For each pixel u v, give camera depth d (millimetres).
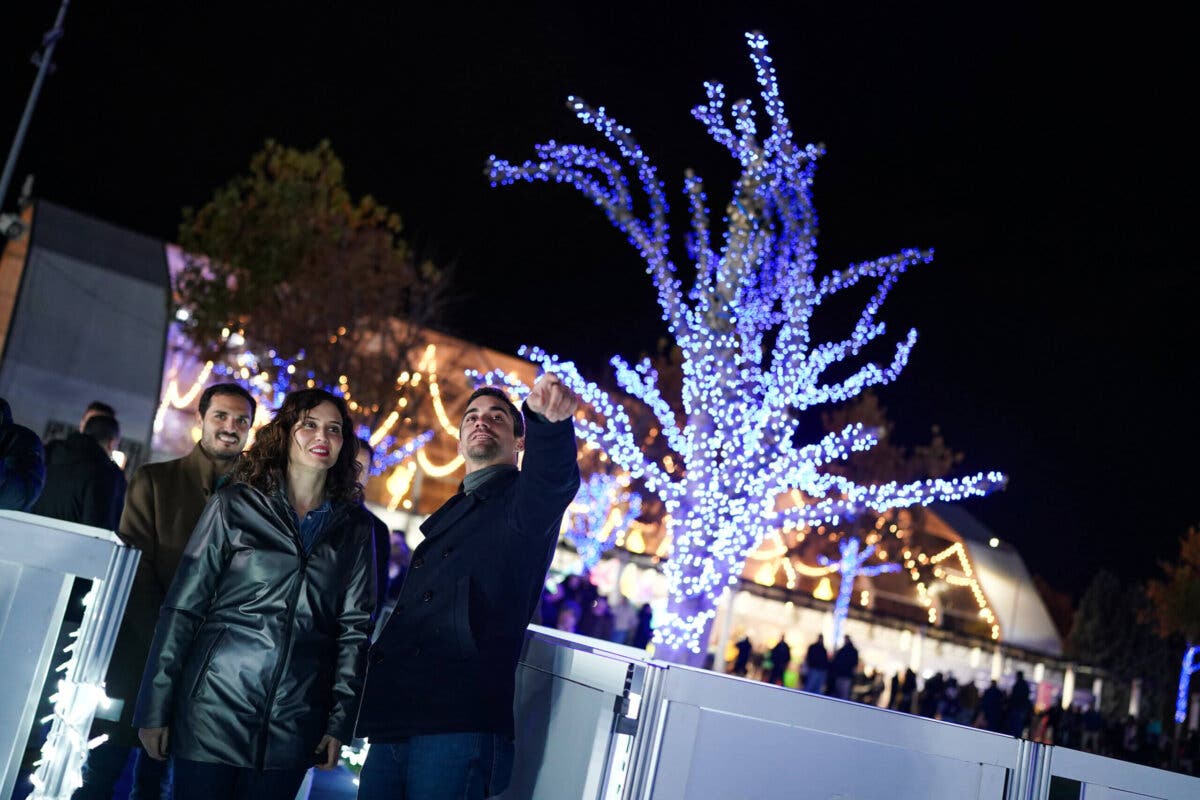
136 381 30719
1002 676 39344
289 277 30109
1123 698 41750
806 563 36469
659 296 12320
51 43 22516
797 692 2885
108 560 3127
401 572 11711
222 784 3434
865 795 2898
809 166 12328
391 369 29672
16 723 3016
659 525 30688
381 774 3277
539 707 3500
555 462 3123
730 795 2812
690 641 11516
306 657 3535
